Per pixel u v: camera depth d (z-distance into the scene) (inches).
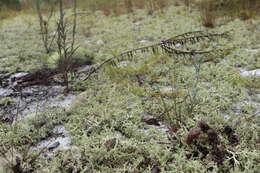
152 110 88.5
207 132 65.4
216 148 63.6
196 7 271.7
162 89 106.1
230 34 173.2
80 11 326.3
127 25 243.3
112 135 74.3
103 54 159.8
